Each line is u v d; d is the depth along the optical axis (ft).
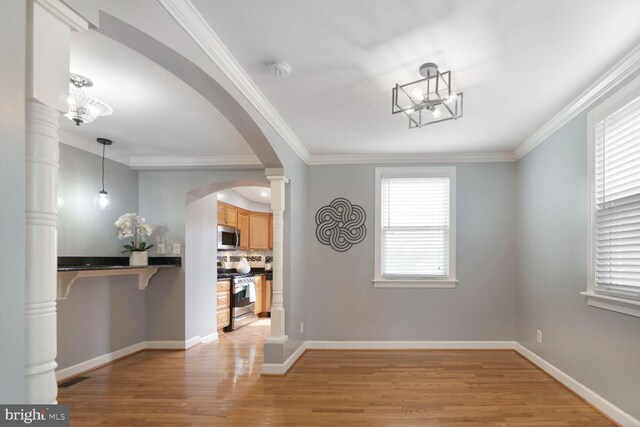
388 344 15.17
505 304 14.89
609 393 8.77
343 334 15.33
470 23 6.59
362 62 7.91
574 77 8.56
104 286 13.79
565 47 7.32
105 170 14.37
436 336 15.07
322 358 13.91
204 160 15.49
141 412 9.30
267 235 26.73
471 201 15.19
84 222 13.25
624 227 8.32
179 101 9.75
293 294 13.38
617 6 6.10
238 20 6.48
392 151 14.94
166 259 15.81
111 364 13.47
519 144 13.88
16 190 3.37
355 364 13.11
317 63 7.95
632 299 7.99
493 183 15.12
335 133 12.66
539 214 12.62
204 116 10.83
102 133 12.41
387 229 15.56
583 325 9.86
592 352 9.45
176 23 6.02
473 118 11.19
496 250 14.99
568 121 10.61
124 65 7.84
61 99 4.07
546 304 12.04
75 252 12.83
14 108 3.37
